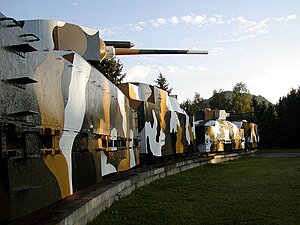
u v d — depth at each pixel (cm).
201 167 2544
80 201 807
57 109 639
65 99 688
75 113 749
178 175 1923
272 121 6912
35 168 522
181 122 2758
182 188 1411
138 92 2073
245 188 1360
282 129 6762
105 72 4359
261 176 1767
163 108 2330
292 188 1314
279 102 7056
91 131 877
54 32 985
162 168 1778
